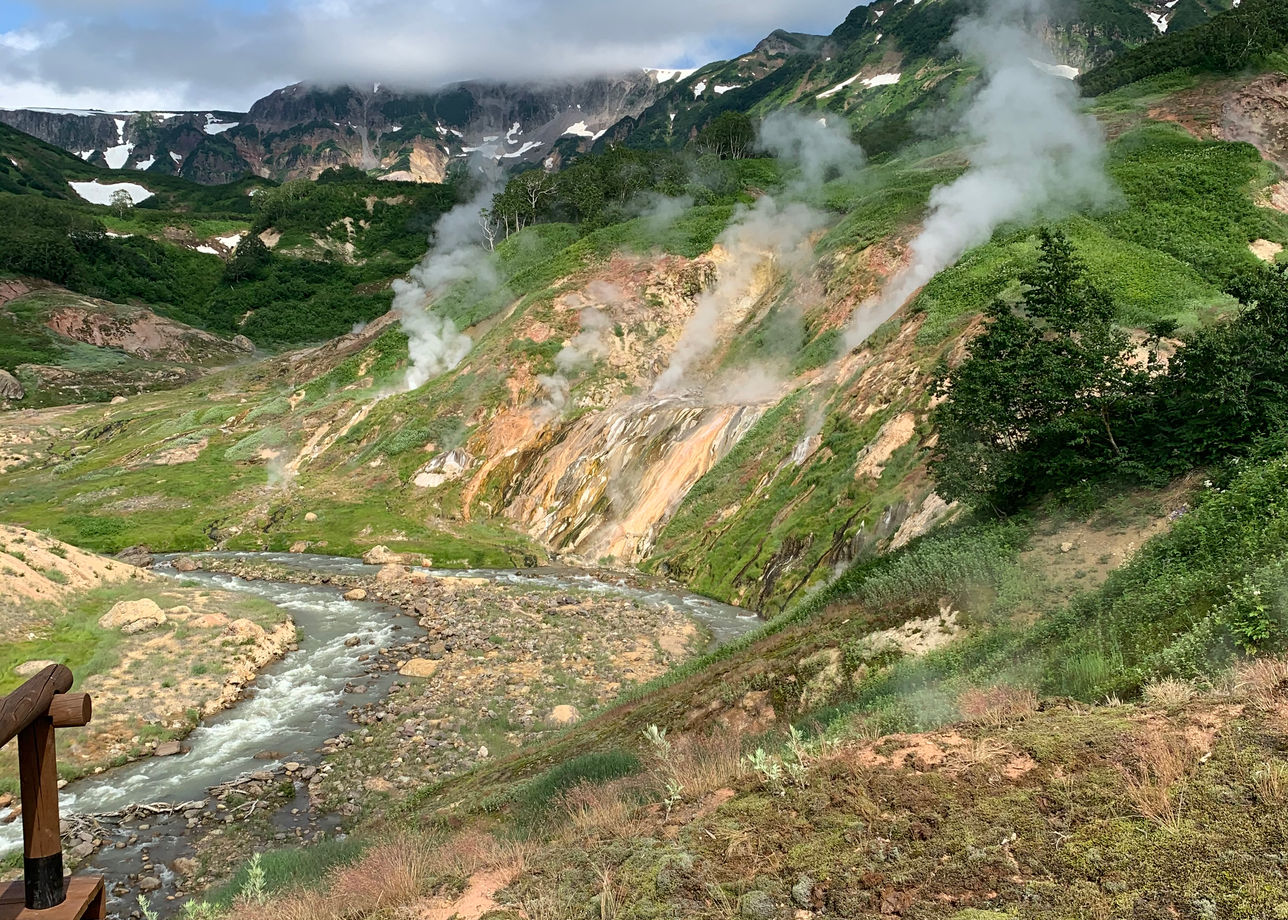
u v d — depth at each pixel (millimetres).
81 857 15328
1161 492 15430
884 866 5438
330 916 7414
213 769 19422
